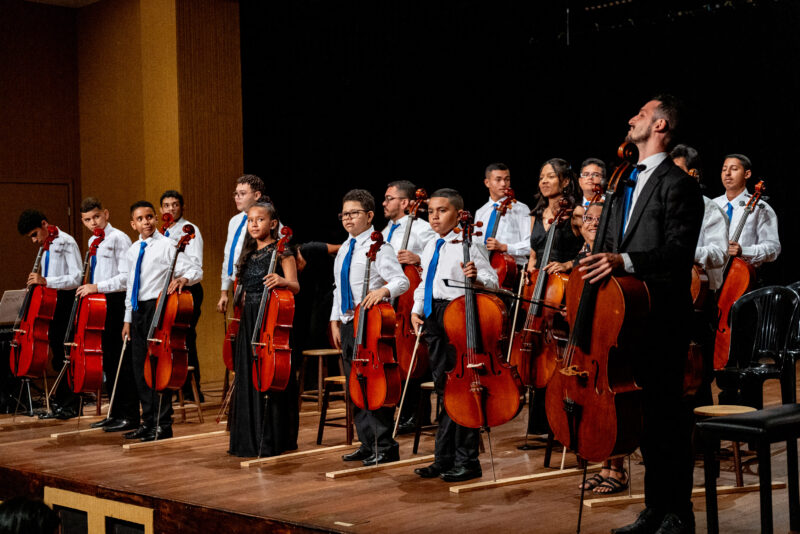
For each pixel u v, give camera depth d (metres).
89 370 5.54
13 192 8.39
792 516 3.30
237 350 4.88
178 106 7.77
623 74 7.24
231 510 3.73
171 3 7.77
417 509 3.67
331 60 8.01
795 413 3.19
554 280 4.54
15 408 6.61
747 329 4.82
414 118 8.23
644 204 3.10
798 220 6.91
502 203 5.36
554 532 3.29
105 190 8.55
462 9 7.68
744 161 5.74
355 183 8.56
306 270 6.79
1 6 8.30
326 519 3.54
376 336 4.41
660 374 3.04
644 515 3.09
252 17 8.10
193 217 7.85
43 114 8.55
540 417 4.91
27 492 4.64
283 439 4.82
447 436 4.23
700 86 6.95
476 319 3.94
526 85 7.72
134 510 4.12
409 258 5.21
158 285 5.34
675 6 6.94
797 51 6.61
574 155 7.59
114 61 8.37
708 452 3.16
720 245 4.44
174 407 6.53
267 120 8.19
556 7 7.41
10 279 8.38
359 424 4.63
